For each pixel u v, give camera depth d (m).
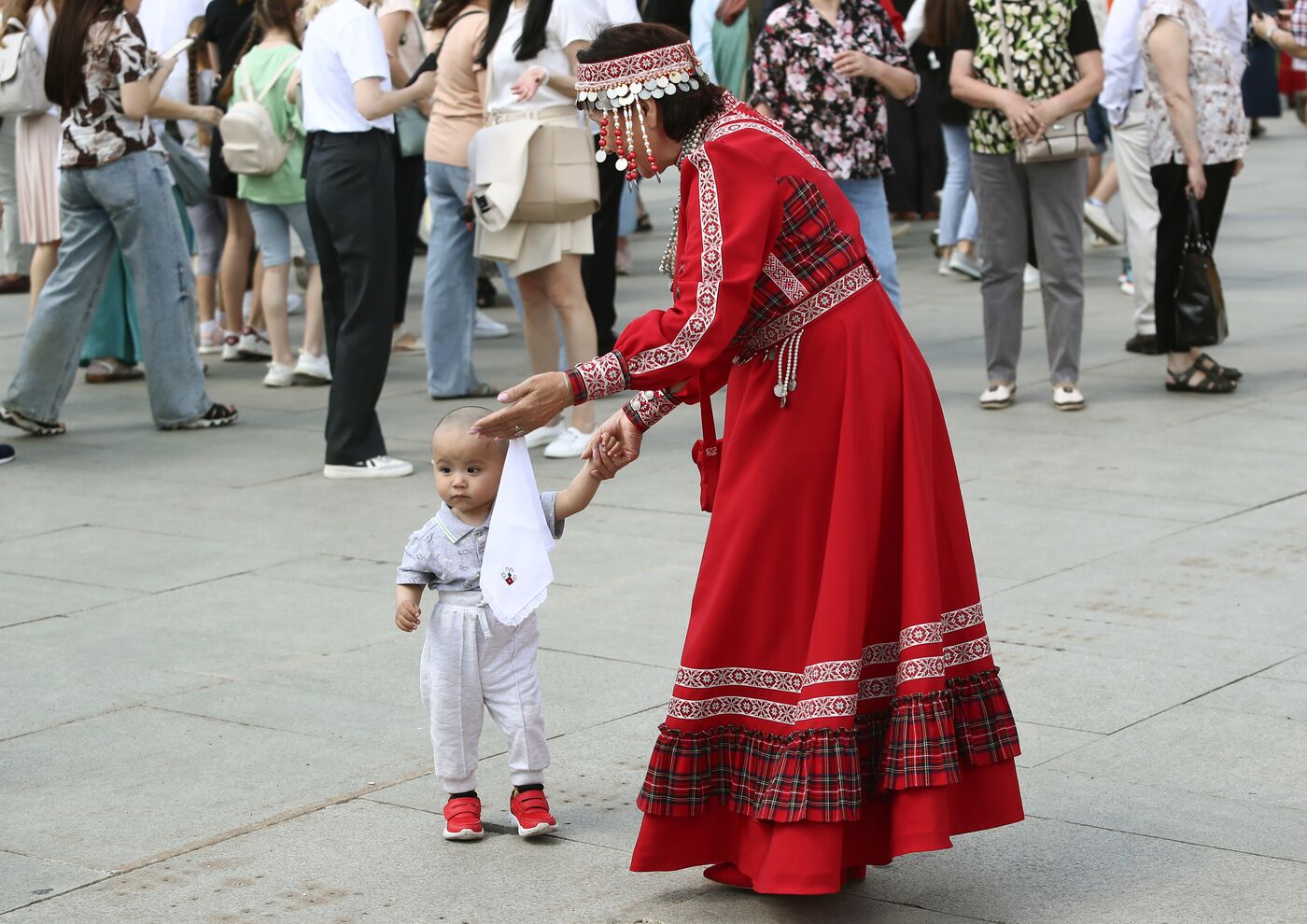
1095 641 5.31
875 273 3.71
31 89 9.12
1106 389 9.12
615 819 4.14
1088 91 8.11
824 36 8.19
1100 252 13.92
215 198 10.79
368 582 6.16
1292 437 7.98
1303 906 3.60
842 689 3.48
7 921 3.61
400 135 10.30
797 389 3.57
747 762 3.61
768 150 3.57
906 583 3.54
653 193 18.62
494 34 7.73
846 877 3.78
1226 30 8.73
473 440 3.97
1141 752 4.46
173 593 6.07
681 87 3.62
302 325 11.57
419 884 3.79
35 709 4.93
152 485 7.66
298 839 4.04
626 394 9.49
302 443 8.45
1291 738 4.54
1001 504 6.94
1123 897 3.67
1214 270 8.73
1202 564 6.10
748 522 3.59
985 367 9.83
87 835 4.06
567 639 5.44
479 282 12.07
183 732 4.74
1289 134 21.95
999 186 8.45
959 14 12.04
